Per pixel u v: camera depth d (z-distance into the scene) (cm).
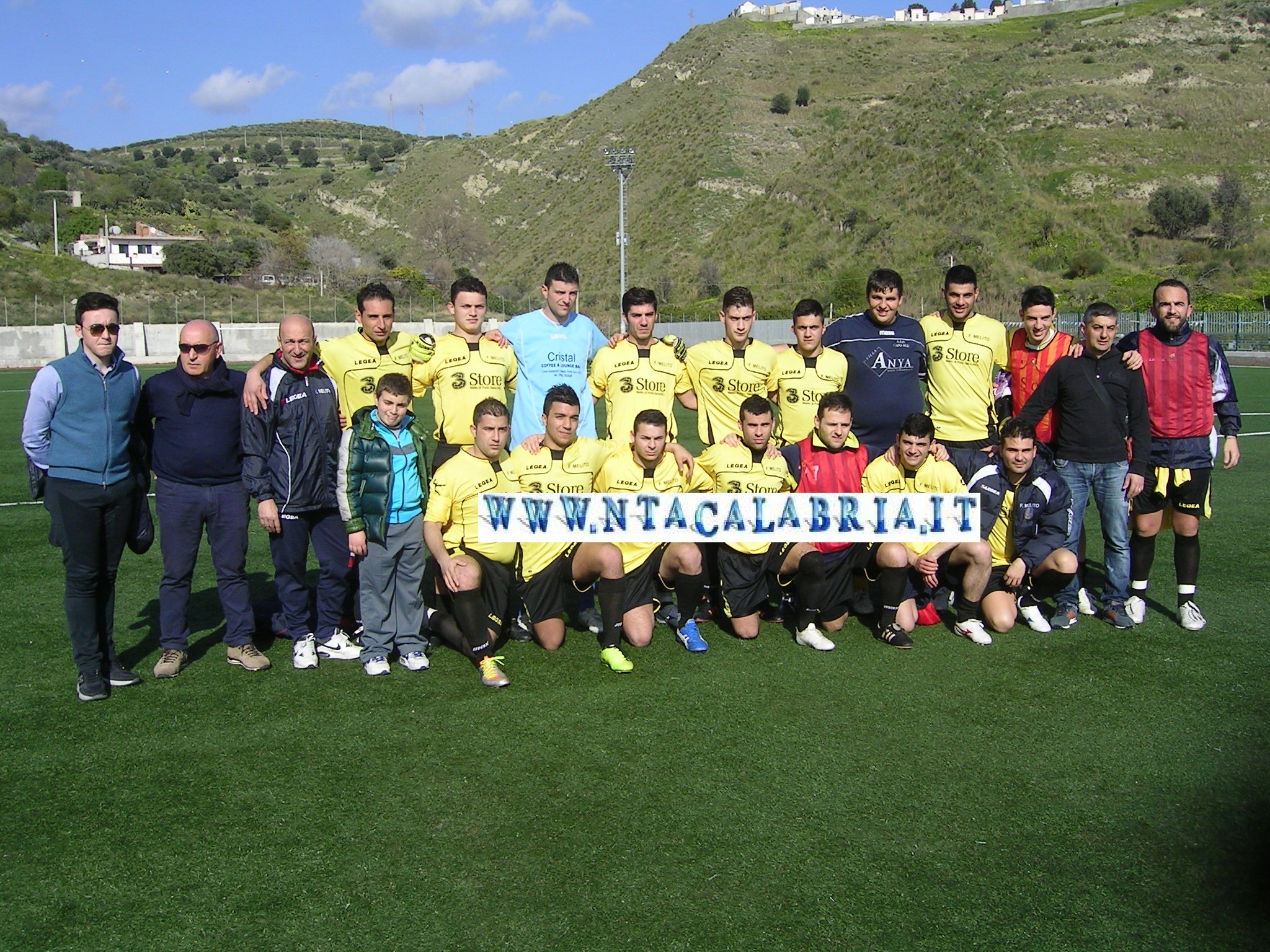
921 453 520
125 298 3772
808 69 7638
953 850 318
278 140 13525
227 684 464
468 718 422
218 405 463
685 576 504
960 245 4362
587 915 284
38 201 6494
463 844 322
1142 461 516
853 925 279
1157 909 287
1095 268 3969
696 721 417
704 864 309
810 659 495
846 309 4022
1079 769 373
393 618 486
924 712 426
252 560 723
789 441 577
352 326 3766
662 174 6638
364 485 466
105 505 439
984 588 519
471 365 552
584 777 366
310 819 338
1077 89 5588
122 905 292
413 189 8869
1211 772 371
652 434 500
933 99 5734
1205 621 546
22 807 349
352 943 273
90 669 442
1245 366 2550
